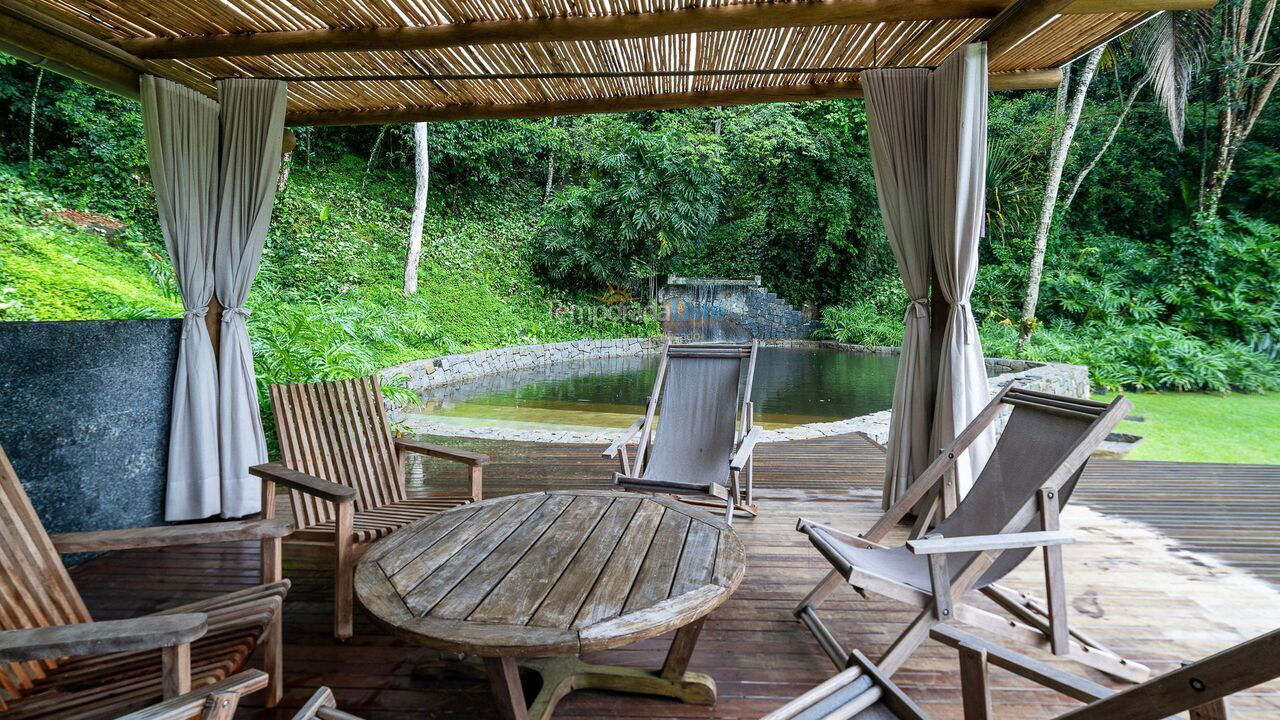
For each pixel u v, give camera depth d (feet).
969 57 9.14
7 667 4.17
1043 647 5.66
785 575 8.44
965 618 5.46
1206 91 36.70
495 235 43.91
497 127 41.96
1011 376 25.49
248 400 11.04
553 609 4.59
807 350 45.39
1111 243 39.65
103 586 8.17
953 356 9.82
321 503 8.28
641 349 43.98
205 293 10.70
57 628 3.57
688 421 11.56
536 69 11.56
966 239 9.55
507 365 35.17
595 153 43.62
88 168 26.12
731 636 6.89
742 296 48.75
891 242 10.70
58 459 8.82
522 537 6.08
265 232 11.07
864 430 17.99
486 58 11.06
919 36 10.21
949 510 7.34
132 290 21.13
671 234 42.93
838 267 49.26
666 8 8.91
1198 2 8.23
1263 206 37.27
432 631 4.26
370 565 5.43
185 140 10.37
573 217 42.06
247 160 10.87
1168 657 6.37
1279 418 22.15
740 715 5.54
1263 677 2.36
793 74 11.62
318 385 8.59
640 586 4.97
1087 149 40.47
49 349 8.71
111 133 26.76
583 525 6.42
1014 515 5.51
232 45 9.80
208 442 10.62
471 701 5.73
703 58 11.16
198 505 10.53
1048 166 41.01
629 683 5.81
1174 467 13.82
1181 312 33.71
